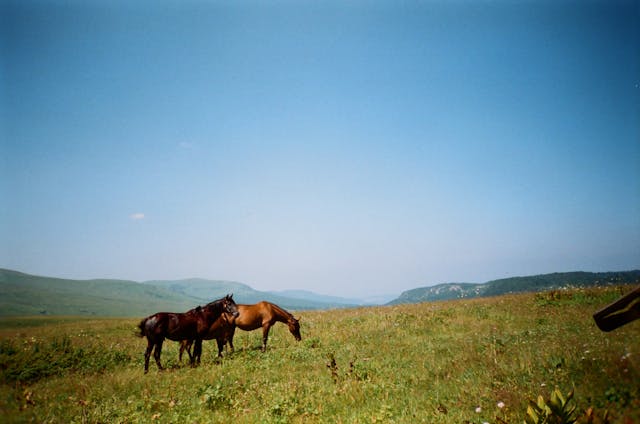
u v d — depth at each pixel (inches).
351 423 269.0
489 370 348.2
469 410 264.8
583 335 431.8
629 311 151.3
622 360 277.4
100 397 399.5
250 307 655.1
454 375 362.0
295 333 692.7
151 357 647.8
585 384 257.3
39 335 909.2
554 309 741.3
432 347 519.2
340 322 865.5
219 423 300.0
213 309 594.9
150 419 318.0
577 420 191.0
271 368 481.4
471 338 544.7
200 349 577.3
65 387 450.6
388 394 329.4
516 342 452.4
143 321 541.6
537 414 201.8
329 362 476.4
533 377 301.1
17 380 501.0
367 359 469.4
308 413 299.6
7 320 2723.9
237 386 394.6
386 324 767.7
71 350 649.6
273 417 294.5
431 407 285.0
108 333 969.5
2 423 316.5
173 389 410.3
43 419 329.7
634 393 215.5
